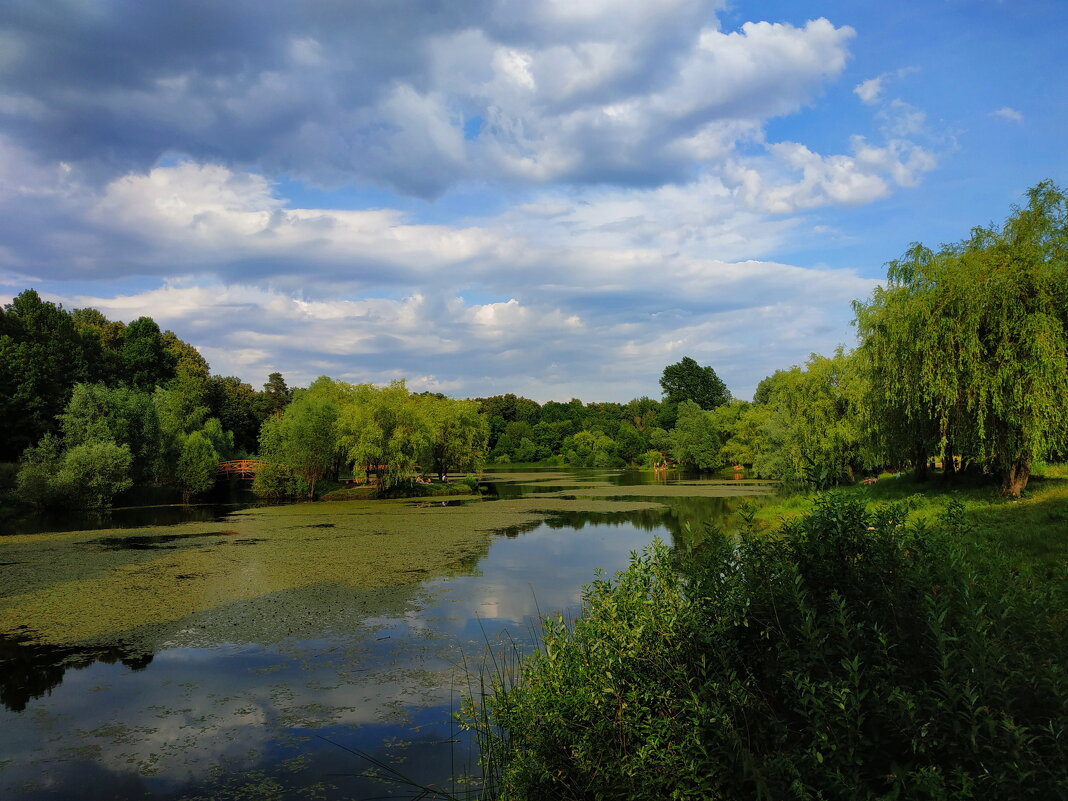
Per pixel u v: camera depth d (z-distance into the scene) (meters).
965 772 3.12
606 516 33.34
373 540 25.36
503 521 31.62
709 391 123.25
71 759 8.19
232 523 31.67
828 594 4.32
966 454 21.00
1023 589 4.14
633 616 5.55
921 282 21.75
